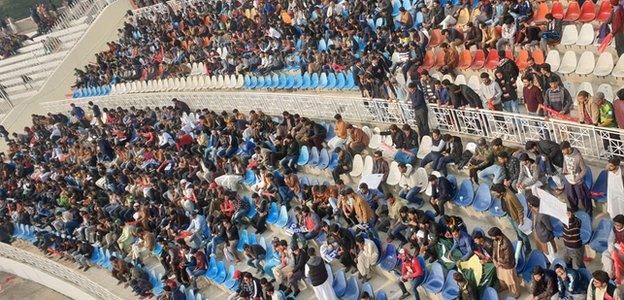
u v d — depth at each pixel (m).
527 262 12.73
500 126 15.95
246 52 31.25
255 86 30.27
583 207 12.68
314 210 18.23
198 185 22.42
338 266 17.34
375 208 16.75
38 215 29.58
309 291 17.30
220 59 33.06
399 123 19.77
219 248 20.66
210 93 29.80
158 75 36.75
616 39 15.98
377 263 15.80
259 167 21.12
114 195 26.19
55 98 45.19
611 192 11.69
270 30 30.97
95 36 46.09
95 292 23.69
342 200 16.55
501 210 14.42
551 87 14.29
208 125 26.44
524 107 17.12
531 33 18.34
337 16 27.84
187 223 22.05
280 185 20.11
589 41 17.86
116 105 37.44
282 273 17.31
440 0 24.66
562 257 12.45
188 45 36.16
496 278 12.79
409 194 16.42
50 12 51.53
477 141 16.73
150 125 30.64
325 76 25.81
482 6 21.20
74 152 32.69
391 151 18.48
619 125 13.12
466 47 20.62
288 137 21.48
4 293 28.78
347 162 19.25
